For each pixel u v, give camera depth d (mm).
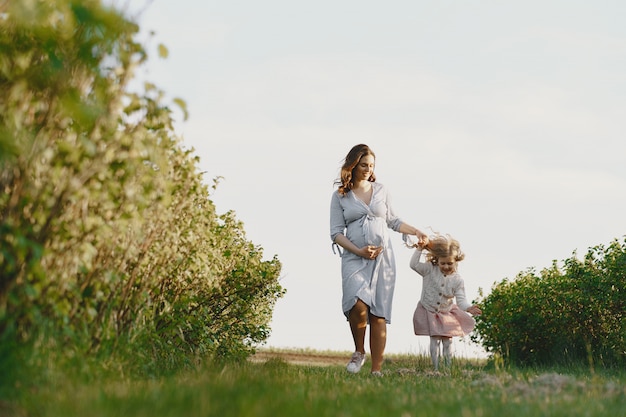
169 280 6074
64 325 3979
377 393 4203
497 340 9828
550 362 9555
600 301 9148
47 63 3590
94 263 4398
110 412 2979
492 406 3830
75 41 3580
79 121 3670
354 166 6941
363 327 6648
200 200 6465
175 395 3365
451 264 7961
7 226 3469
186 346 6844
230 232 8484
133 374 4535
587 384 4969
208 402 3154
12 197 3531
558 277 9914
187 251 5949
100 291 4426
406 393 4324
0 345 3512
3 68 3424
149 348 5496
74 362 4027
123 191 4199
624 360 8883
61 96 3551
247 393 3484
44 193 3652
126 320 5059
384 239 6812
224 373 4496
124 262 4684
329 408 3396
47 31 3508
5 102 3516
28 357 3627
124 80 3820
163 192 4688
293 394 3777
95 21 3471
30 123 3604
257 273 8570
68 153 3699
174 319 6023
